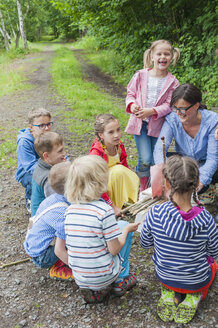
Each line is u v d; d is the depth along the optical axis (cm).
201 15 1002
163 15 1118
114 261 222
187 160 198
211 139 308
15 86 1383
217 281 253
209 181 305
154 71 358
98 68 1980
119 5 1081
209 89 877
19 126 770
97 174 202
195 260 204
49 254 251
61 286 263
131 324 219
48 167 288
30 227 257
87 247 206
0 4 3716
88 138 644
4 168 522
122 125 715
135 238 321
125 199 331
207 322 214
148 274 268
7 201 414
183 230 194
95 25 1262
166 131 324
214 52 921
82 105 923
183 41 1021
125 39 1213
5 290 261
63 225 231
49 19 5406
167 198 289
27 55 3123
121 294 242
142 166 380
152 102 353
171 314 216
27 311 238
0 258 302
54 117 820
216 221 321
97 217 202
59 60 2300
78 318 228
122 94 1210
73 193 204
